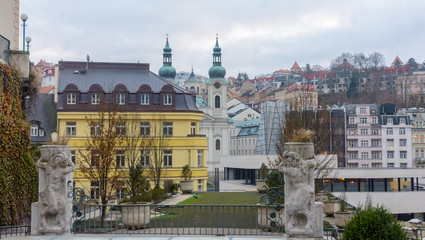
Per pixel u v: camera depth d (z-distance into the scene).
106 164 27.77
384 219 14.24
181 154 52.03
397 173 63.09
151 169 43.97
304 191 15.70
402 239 13.95
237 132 152.25
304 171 15.73
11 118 23.92
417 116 114.56
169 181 50.66
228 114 172.38
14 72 25.27
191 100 55.09
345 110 104.88
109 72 55.78
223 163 86.31
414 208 61.38
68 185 17.39
